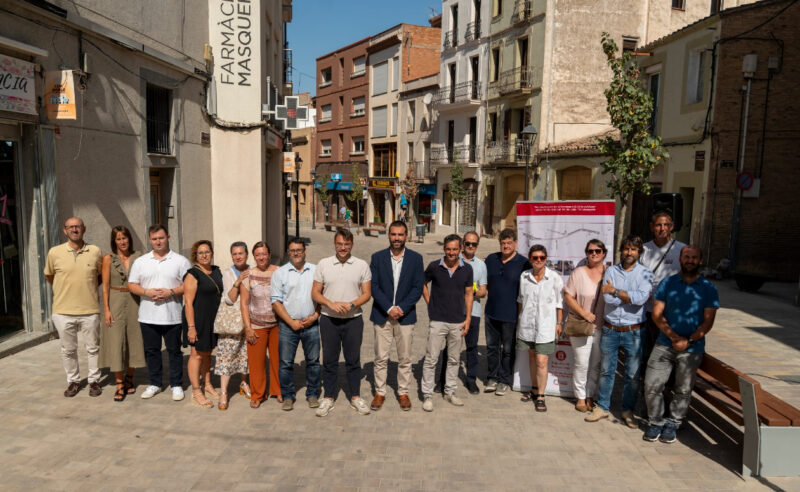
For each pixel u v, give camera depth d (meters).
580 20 25.03
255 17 13.45
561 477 4.47
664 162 17.20
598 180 21.98
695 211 15.71
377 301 5.68
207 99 13.16
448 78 32.50
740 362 7.39
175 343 5.85
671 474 4.54
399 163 37.50
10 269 7.40
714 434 5.34
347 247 5.56
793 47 14.38
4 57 6.75
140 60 10.07
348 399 6.11
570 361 6.29
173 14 11.34
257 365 5.73
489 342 6.32
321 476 4.40
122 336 5.72
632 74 10.61
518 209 6.43
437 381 6.79
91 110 8.64
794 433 4.46
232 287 5.64
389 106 38.12
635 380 5.48
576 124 25.47
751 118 14.67
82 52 8.35
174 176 11.59
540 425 5.50
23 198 7.52
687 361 4.97
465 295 5.90
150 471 4.41
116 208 9.36
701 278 5.00
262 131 13.75
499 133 28.45
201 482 4.26
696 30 15.64
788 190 14.88
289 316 5.64
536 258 5.75
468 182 30.83
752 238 15.00
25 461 4.50
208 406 5.74
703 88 15.41
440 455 4.80
